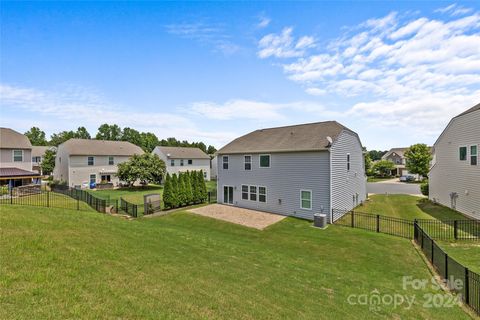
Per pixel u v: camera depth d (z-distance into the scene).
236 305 4.62
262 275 6.66
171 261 6.52
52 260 5.05
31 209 9.79
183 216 16.91
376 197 24.45
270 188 17.92
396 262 8.91
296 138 17.84
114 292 4.25
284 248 10.55
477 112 13.91
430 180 20.86
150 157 35.59
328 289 6.38
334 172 15.47
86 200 19.44
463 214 15.40
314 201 15.67
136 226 10.27
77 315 3.39
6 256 4.79
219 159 21.73
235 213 17.64
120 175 33.59
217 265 6.90
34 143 70.69
